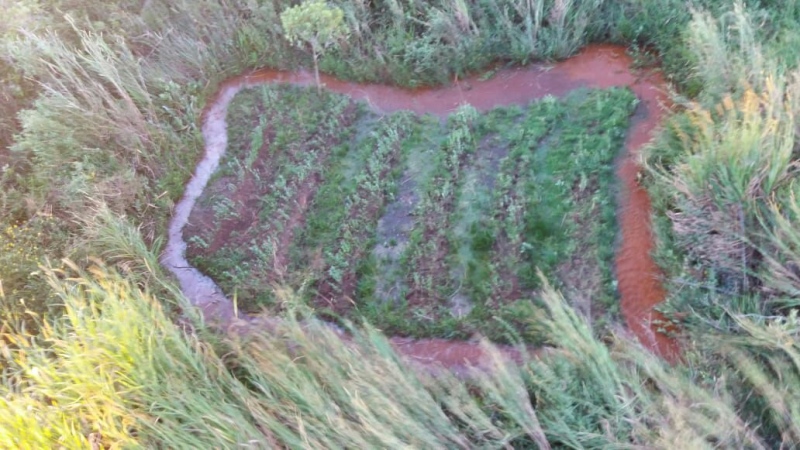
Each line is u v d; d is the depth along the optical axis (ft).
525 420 12.79
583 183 17.87
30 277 17.69
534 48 22.39
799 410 11.59
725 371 12.86
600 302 15.74
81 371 13.46
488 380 13.39
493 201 18.60
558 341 14.10
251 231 20.10
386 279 17.79
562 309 13.99
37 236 18.97
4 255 18.21
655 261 15.92
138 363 13.39
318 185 20.67
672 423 11.97
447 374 14.23
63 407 13.00
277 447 12.66
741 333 13.62
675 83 19.95
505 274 16.94
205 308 18.54
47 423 12.84
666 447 11.22
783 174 14.58
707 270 14.93
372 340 14.19
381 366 13.56
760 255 14.48
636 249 16.47
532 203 18.08
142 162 21.95
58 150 21.02
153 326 14.28
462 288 16.98
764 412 12.28
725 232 14.64
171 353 14.39
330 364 13.97
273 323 16.06
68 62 22.07
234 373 15.02
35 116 20.52
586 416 12.89
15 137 20.81
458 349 16.02
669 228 16.14
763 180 14.71
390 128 21.52
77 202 19.83
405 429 12.15
